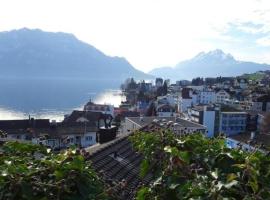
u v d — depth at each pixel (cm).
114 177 1077
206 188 476
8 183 446
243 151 629
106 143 1545
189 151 632
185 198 484
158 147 688
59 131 7238
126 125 7300
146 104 16150
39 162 520
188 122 6569
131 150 1359
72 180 472
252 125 11656
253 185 470
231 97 16362
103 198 479
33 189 450
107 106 13275
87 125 7656
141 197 582
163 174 575
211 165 583
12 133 6906
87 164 523
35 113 18050
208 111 11412
